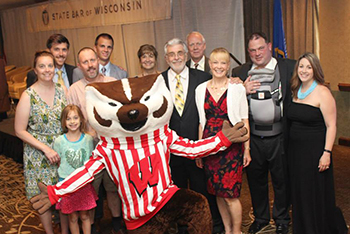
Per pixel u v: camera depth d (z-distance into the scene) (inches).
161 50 287.9
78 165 123.6
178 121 126.0
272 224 140.3
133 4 293.6
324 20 228.5
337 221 122.5
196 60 163.5
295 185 120.8
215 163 117.8
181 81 128.5
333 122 113.3
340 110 232.5
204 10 247.4
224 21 239.0
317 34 234.4
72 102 133.7
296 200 121.2
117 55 321.1
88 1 329.7
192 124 126.0
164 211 100.1
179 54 125.8
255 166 131.0
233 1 232.8
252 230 136.6
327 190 118.6
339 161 206.4
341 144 234.7
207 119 120.8
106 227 147.7
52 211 139.9
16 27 440.1
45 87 125.0
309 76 114.0
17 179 209.3
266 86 123.3
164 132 105.4
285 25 224.7
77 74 158.1
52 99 126.0
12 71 420.2
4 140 251.3
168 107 102.6
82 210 124.9
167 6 270.4
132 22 298.0
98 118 98.4
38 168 126.0
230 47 239.6
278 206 133.3
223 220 128.0
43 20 384.8
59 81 147.3
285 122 126.0
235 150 117.0
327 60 233.1
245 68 131.6
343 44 221.6
